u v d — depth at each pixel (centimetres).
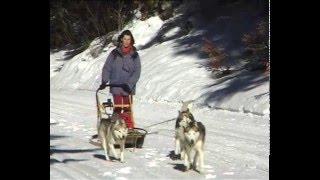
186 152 793
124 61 1011
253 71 1767
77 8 3403
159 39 2611
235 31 2227
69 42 3531
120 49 1016
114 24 3142
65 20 3519
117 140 867
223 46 2127
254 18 2238
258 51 1811
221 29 2327
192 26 2508
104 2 3222
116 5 3169
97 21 3206
